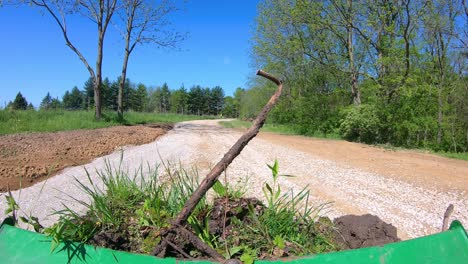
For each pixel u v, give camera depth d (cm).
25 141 1210
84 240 267
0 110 1872
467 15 2289
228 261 222
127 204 332
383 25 2306
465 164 1340
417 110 2175
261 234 298
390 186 855
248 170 957
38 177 761
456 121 2473
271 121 3662
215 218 319
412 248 230
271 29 2952
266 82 3775
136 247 280
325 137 2650
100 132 1708
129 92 9394
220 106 11988
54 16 2192
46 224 491
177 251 269
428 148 2158
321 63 2745
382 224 324
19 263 234
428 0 2197
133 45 2672
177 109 10700
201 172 859
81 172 819
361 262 223
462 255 230
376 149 1847
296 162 1178
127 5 2617
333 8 2522
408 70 2228
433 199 744
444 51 2419
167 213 311
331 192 766
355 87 2641
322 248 296
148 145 1400
